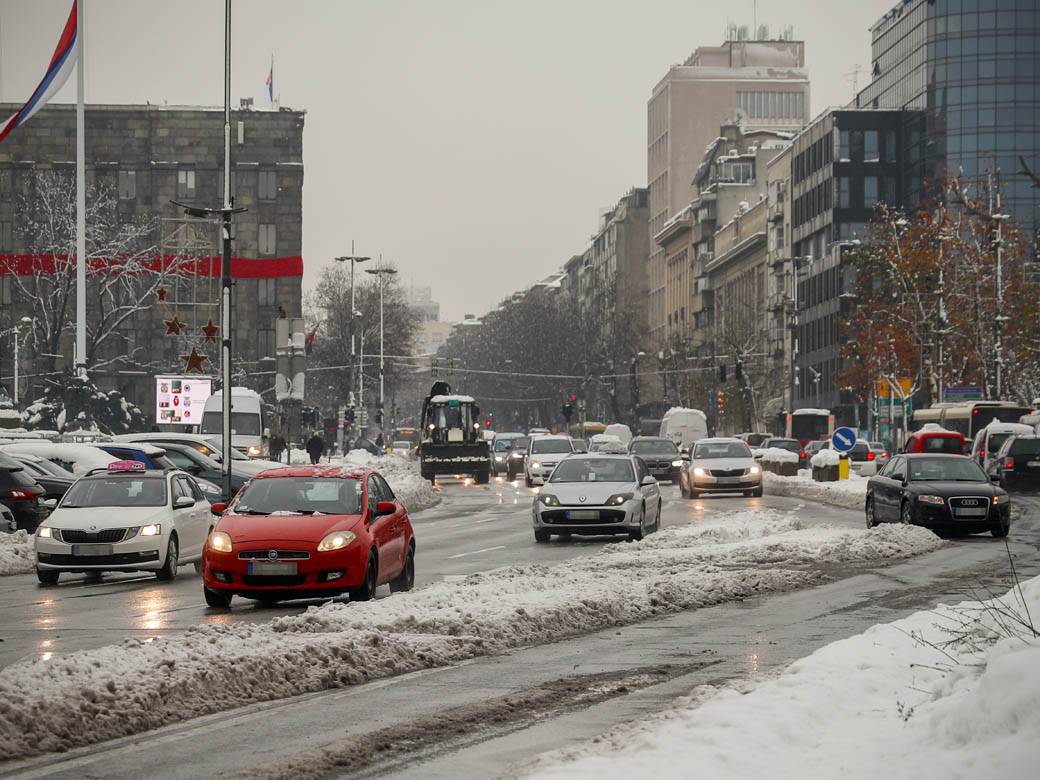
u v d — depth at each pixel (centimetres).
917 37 13938
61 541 2620
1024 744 794
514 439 9650
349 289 16275
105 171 14062
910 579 2434
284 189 14200
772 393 15488
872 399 11206
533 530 3934
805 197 15138
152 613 2097
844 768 866
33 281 13350
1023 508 4878
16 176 13962
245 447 8006
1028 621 1321
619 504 3497
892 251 9081
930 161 13688
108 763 1023
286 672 1375
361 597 2127
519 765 975
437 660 1543
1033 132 13438
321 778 974
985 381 8588
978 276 8688
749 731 984
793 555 2795
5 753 1042
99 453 4416
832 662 1280
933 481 3528
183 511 2794
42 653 1642
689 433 10206
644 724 1082
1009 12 13462
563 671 1484
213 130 14175
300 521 2166
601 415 18000
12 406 7700
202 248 10906
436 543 3597
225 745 1091
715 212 19250
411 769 996
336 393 15850
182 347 12125
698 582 2250
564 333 18062
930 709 1001
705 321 19262
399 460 8438
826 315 14212
